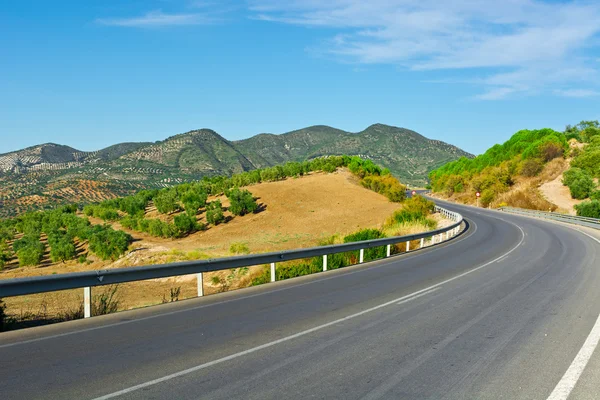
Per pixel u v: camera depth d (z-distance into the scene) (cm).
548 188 7344
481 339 752
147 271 1091
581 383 561
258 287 1312
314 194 6869
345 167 9669
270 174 8350
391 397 515
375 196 6812
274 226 5288
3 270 4169
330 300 1099
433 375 586
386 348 703
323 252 1689
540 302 1056
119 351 693
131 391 532
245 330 818
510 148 10731
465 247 2461
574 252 2186
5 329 959
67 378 576
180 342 742
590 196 6356
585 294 1154
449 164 15388
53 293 2039
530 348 702
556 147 8519
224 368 614
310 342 738
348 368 612
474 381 565
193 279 2397
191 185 8462
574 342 736
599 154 7488
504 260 1894
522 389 541
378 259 1992
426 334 784
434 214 5241
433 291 1203
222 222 5709
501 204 7250
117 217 7125
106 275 1005
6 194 19938
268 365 626
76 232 5588
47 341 752
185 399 509
